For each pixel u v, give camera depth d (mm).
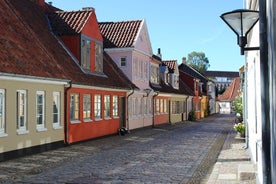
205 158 15586
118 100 26875
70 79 18875
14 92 14789
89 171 12344
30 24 20172
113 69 28109
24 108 15586
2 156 14031
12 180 10742
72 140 19797
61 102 18656
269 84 5074
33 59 16641
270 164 5031
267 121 5062
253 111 12891
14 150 14805
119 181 10844
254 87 11781
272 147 5039
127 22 31594
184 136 26375
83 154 16391
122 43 29641
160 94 38562
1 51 14555
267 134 5055
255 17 5707
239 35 5820
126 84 27875
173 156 16109
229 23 5844
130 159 15133
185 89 52969
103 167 13156
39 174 11695
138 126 31828
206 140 23406
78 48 21953
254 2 8211
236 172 11984
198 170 12820
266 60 5070
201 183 10766
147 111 34688
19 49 16156
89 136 21969
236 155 16328
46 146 17266
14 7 20062
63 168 12852
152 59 35438
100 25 31750
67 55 21484
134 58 30141
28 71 15258
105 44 29859
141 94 32344
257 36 8797
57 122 18469
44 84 17047
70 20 22859
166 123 41656
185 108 51219
